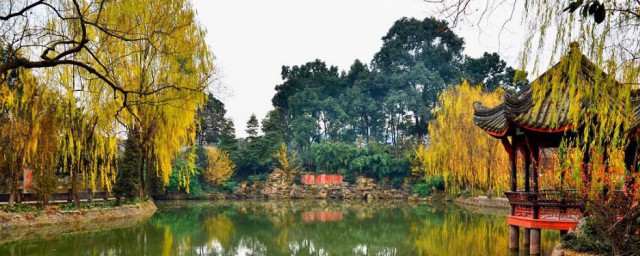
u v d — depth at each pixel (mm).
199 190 47719
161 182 39812
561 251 11094
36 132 20578
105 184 26672
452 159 35281
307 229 23594
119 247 17141
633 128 9273
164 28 19328
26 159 21125
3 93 19344
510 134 14805
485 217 27500
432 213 31000
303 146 66875
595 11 5457
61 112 22047
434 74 65375
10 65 9461
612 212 10133
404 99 62906
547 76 8844
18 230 19938
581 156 10195
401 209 35281
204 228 23422
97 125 23625
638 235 10375
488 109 16406
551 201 14016
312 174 54000
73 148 23531
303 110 68500
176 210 33688
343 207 38219
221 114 69938
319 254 16859
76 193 23672
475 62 65750
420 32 69625
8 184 22969
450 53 70312
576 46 7484
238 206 39031
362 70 72500
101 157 24688
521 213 15023
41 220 21359
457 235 20500
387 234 21625
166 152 27797
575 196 11406
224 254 16516
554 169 13039
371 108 67562
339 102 69688
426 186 47375
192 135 29562
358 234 21797
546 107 13289
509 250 15430
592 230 11289
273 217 29500
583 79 8555
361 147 56000
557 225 13742
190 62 24656
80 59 20672
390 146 57281
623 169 10039
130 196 28000
